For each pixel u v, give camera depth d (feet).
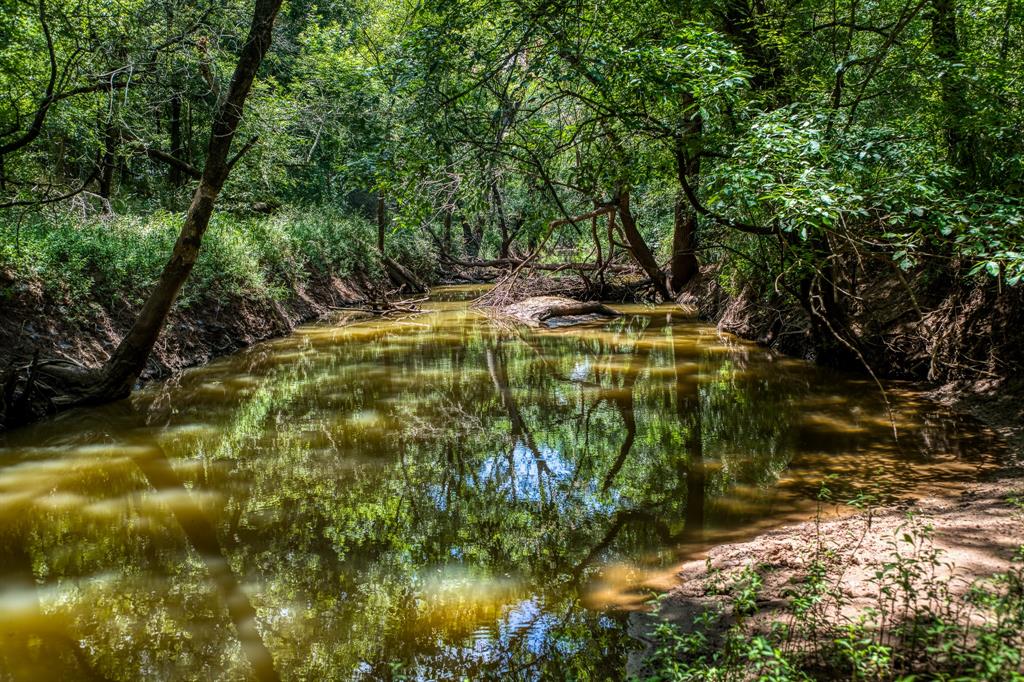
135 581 16.61
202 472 23.99
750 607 13.58
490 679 12.42
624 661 12.76
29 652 13.66
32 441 27.35
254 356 45.70
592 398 34.19
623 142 33.55
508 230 98.89
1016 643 10.70
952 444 23.89
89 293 36.78
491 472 23.94
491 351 47.93
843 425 27.04
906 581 11.89
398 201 31.63
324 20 66.95
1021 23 29.09
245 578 16.65
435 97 28.04
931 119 29.17
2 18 32.65
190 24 37.55
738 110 30.63
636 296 76.95
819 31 33.71
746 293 51.29
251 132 42.55
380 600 15.40
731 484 21.75
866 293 37.42
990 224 20.68
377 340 52.85
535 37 26.32
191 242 32.40
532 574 16.48
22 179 40.29
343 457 25.57
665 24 30.48
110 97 34.53
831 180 22.03
